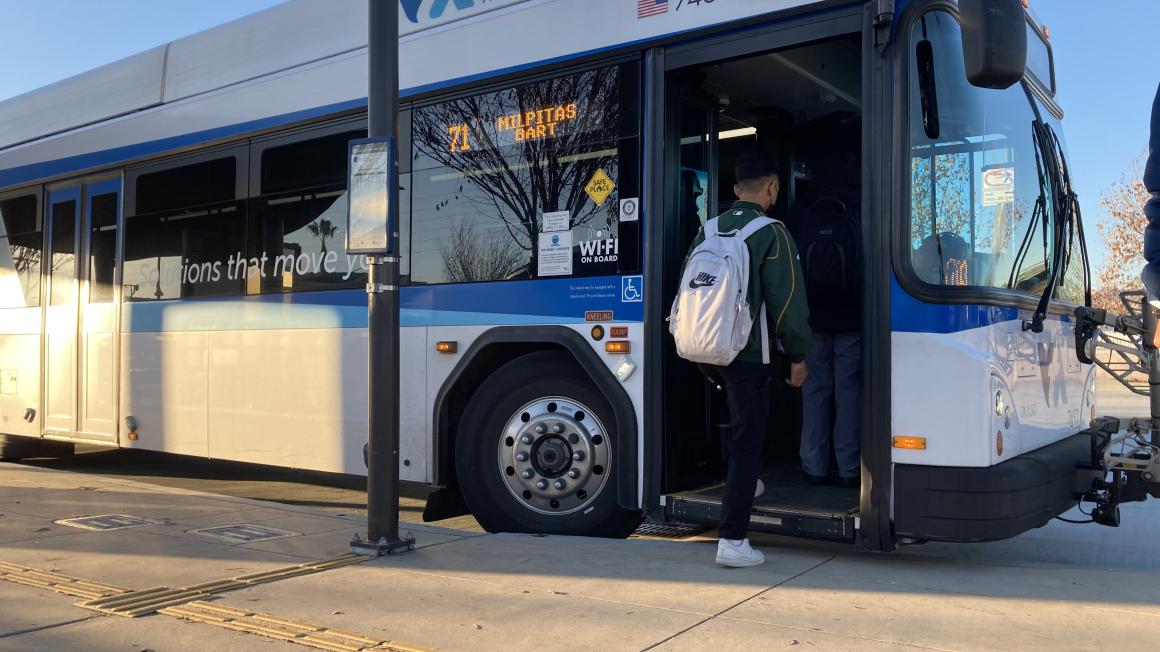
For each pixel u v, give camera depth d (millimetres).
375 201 4578
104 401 8172
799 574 4336
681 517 4926
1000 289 4617
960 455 4262
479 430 5660
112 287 8156
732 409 4430
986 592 4016
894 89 4461
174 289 7602
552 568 4438
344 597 3963
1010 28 3879
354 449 6281
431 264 5957
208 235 7367
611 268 5207
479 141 5797
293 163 6812
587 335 5270
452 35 5965
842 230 5176
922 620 3607
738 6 4848
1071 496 4875
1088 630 3477
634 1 5199
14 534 5262
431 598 3939
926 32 4562
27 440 9969
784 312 4293
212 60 7496
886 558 4770
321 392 6492
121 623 3617
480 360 5762
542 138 5531
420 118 6090
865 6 4535
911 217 4445
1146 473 5199
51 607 3832
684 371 5262
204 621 3641
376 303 4703
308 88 6742
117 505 6238
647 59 5172
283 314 6754
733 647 3303
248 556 4711
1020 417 4637
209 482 9008
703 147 5496
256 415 6898
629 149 5188
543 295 5445
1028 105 5340
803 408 5410
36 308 8930
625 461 5090
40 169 8969
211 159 7410
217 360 7207
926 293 4359
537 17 5582
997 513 4195
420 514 7266
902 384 4387
